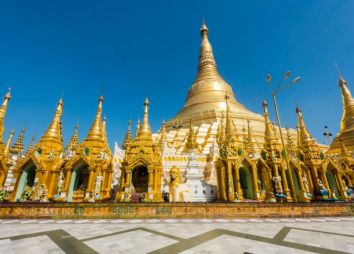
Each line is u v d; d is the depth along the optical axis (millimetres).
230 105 65562
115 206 18875
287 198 29047
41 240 11148
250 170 31156
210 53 80062
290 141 38750
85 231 13312
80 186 30656
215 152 39344
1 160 28797
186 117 63750
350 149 44062
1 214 17734
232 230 13523
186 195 25734
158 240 11047
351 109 48594
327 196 28891
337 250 9172
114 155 46156
